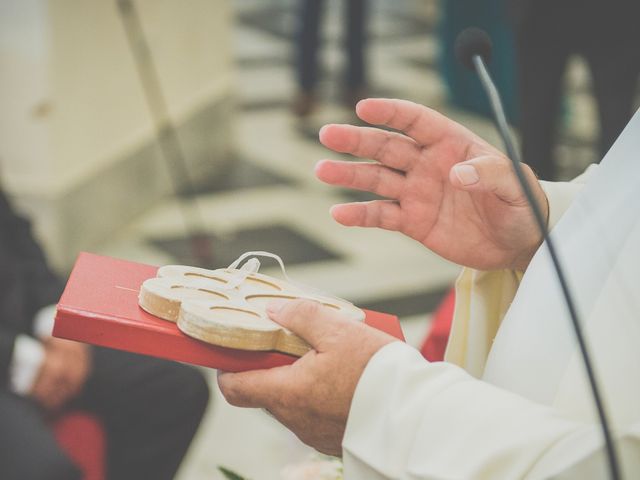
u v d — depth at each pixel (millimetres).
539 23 3869
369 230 4812
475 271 1284
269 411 1057
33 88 4004
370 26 8609
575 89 6852
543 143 4066
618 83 3908
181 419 2455
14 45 3977
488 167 1147
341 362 1017
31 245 2562
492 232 1220
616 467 782
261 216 4934
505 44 5781
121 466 2432
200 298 1068
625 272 1034
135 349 1034
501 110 975
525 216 1193
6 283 2402
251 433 3281
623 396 989
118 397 2398
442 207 1226
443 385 988
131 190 4762
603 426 795
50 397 2334
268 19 8727
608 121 3959
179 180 5191
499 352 1120
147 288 1061
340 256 4551
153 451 2438
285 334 1037
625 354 1000
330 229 4824
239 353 1032
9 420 2178
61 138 4133
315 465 1405
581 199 1117
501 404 970
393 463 970
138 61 4719
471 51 1053
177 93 5094
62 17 4051
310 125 6270
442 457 950
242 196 5188
